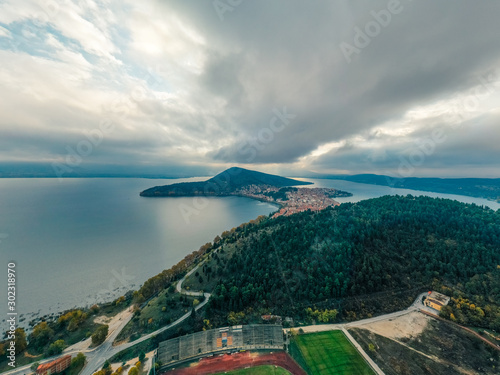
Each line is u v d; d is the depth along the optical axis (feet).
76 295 549.13
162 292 490.49
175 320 384.68
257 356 302.04
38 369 284.20
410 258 476.13
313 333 338.54
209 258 590.14
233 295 402.52
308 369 280.31
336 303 390.21
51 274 652.48
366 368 279.28
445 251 471.62
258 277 440.04
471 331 330.13
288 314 377.71
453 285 414.41
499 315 336.08
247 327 334.85
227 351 311.27
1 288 576.20
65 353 329.72
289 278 439.22
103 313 439.63
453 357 292.20
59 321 393.50
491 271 418.72
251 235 649.61
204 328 352.08
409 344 313.94
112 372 291.17
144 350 325.01
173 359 298.76
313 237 542.57
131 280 629.10
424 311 374.02
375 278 422.41
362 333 335.26
